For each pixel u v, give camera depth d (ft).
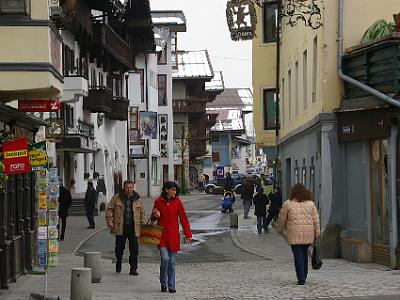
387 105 56.08
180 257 71.20
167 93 244.63
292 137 87.04
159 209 46.60
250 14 63.57
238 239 88.28
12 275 50.08
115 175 167.22
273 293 44.91
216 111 393.29
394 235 55.52
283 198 101.81
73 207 128.57
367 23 64.39
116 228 55.67
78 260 67.72
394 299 41.50
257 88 107.76
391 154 55.83
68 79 111.04
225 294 45.01
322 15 64.54
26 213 56.34
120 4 154.81
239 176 255.50
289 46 91.71
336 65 64.49
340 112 63.36
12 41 43.24
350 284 47.91
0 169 43.09
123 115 162.71
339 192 64.80
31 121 54.95
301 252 48.26
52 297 42.88
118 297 44.06
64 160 125.90
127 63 168.96
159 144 234.99
